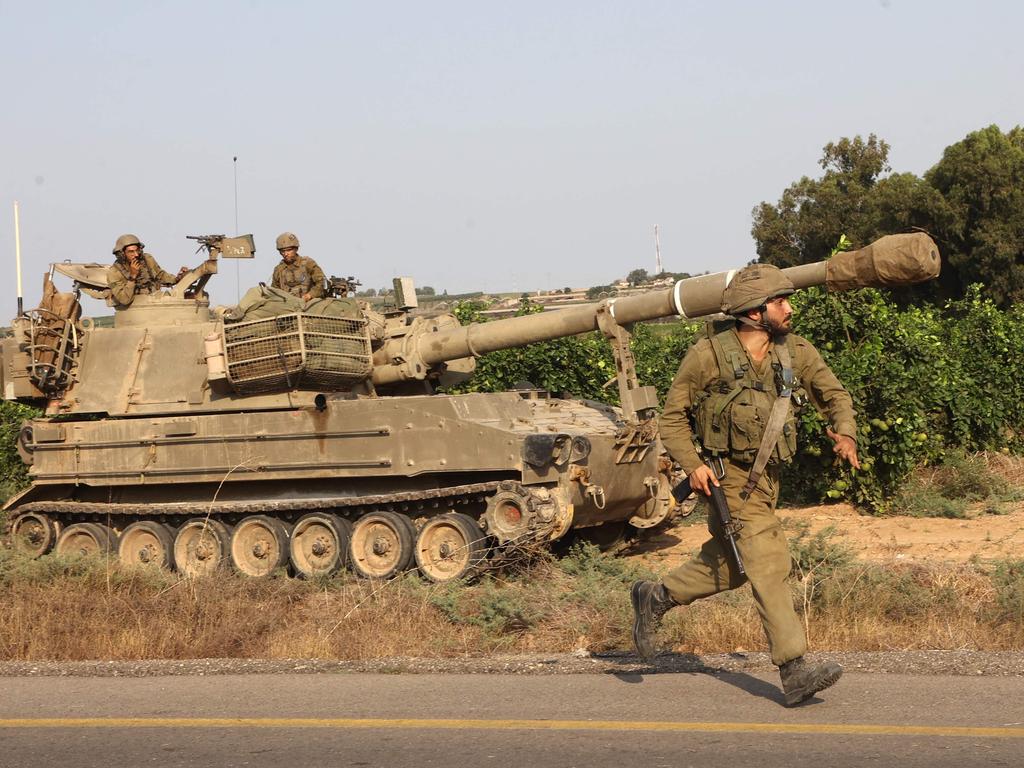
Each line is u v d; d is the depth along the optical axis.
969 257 42.00
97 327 15.25
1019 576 9.73
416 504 13.11
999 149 42.94
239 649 9.32
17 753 6.19
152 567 12.21
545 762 5.52
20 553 13.40
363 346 14.21
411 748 5.88
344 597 11.06
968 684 6.64
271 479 13.80
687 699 6.56
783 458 6.09
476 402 13.05
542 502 12.33
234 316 13.76
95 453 14.84
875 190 50.72
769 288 6.06
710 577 6.37
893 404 16.69
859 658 7.37
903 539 14.46
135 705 7.14
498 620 9.43
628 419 13.28
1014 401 21.31
